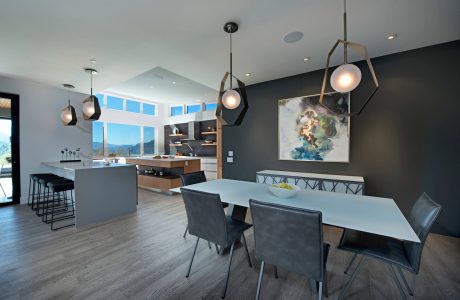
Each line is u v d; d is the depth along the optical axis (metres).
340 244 1.62
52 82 4.05
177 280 1.79
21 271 1.89
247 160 4.32
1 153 3.85
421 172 2.74
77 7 1.85
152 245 2.41
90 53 2.78
